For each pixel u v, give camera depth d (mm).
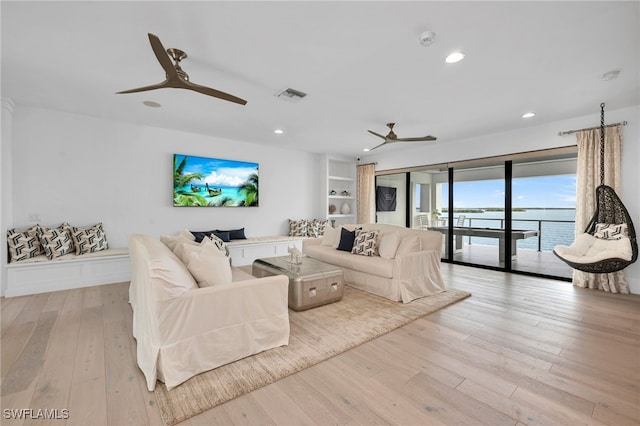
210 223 5324
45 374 1855
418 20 1956
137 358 2037
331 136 5207
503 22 1978
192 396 1655
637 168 3570
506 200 4953
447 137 5203
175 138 4883
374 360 2068
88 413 1513
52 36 2152
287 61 2510
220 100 3449
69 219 4000
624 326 2629
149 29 2059
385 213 6941
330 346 2258
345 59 2480
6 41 2219
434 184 5977
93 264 3879
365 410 1554
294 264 3551
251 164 5734
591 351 2178
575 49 2326
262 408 1571
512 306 3193
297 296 3016
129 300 3281
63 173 3957
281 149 6324
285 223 6414
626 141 3648
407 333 2516
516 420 1477
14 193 3654
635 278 3605
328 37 2160
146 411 1536
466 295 3566
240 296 2061
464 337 2428
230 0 1763
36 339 2355
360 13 1886
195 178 5020
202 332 1888
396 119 4164
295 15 1905
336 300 3312
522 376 1861
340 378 1849
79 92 3238
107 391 1694
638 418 1487
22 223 3705
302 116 4047
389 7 1828
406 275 3385
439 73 2744
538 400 1631
